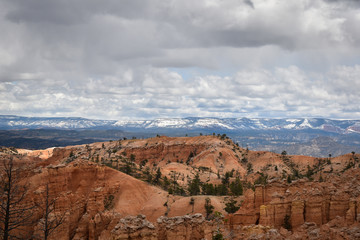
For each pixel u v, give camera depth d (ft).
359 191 309.83
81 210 423.64
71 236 392.68
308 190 321.73
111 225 393.91
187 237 289.74
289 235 251.60
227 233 309.01
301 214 304.09
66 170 437.17
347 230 227.81
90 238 391.04
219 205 435.53
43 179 409.49
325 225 250.16
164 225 292.61
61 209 388.78
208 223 304.50
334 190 319.88
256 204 336.49
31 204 359.05
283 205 312.50
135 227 264.11
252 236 242.37
